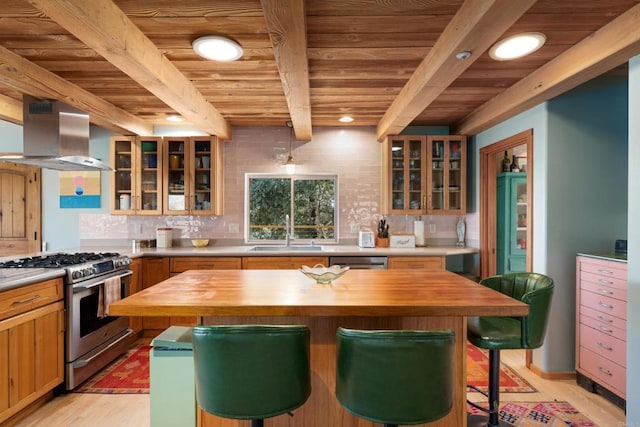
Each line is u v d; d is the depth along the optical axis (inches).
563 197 110.8
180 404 67.6
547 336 110.4
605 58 79.2
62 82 108.1
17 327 84.0
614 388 93.9
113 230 167.8
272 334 50.4
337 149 170.6
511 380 109.7
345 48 88.6
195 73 105.2
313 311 59.6
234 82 113.1
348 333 51.5
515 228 160.6
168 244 162.1
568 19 75.5
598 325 99.4
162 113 146.6
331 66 99.9
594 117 111.3
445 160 159.2
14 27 78.0
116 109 136.9
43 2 58.5
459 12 72.5
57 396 99.0
